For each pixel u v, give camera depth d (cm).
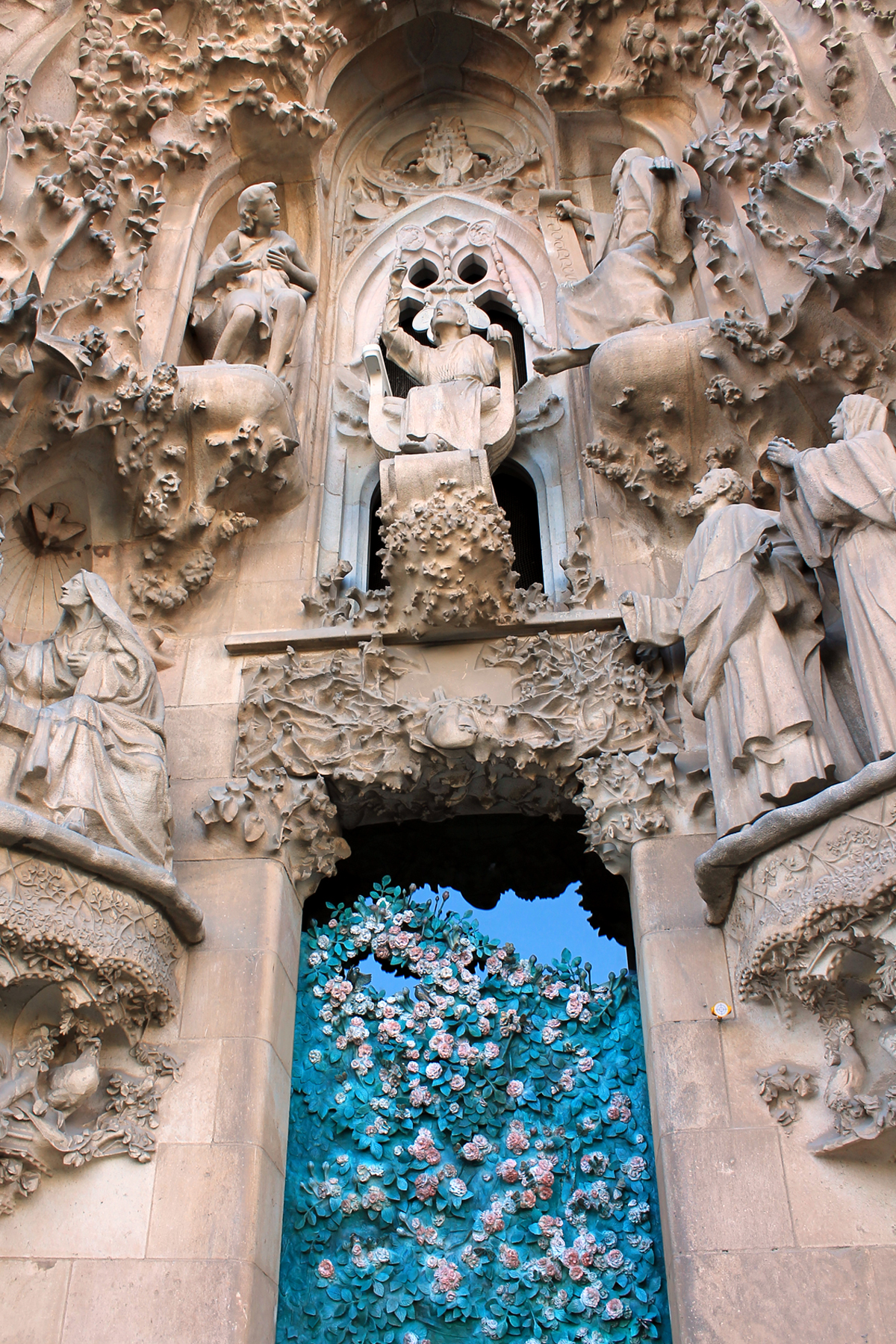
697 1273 450
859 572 467
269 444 668
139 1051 512
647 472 660
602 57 785
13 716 491
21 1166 468
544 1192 541
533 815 638
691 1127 482
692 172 737
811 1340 431
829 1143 459
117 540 651
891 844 421
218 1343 450
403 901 632
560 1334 511
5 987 458
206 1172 489
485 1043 584
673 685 601
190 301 725
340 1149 559
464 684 626
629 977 594
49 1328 453
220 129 762
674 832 555
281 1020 552
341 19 846
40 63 661
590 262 809
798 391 593
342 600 680
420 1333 515
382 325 826
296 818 582
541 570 734
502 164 923
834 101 604
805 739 465
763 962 468
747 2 648
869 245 526
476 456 633
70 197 609
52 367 576
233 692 629
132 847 502
